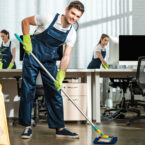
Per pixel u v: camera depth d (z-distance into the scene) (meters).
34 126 3.27
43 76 2.51
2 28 6.62
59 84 2.40
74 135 2.51
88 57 6.75
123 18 6.89
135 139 2.43
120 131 2.87
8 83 3.72
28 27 2.40
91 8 6.82
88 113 3.45
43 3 6.73
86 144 2.23
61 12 6.78
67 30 2.37
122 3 6.89
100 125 3.30
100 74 3.84
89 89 3.47
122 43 3.65
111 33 6.86
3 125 1.27
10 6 6.64
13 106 3.72
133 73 3.68
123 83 4.21
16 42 6.45
